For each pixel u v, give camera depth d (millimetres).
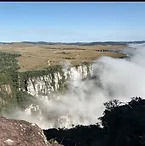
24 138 26844
